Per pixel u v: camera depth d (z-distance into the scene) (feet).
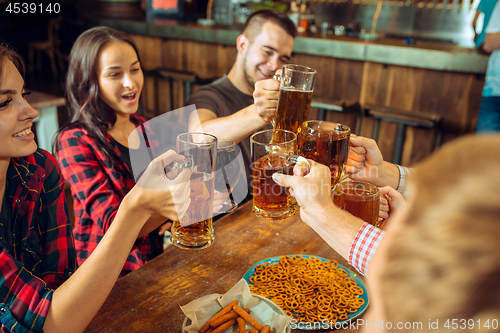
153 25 13.14
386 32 15.34
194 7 16.22
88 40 4.43
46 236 3.34
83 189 4.25
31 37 16.63
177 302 2.82
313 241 3.68
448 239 0.80
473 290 0.77
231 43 11.72
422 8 14.51
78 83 4.57
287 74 2.89
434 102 9.68
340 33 12.99
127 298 2.84
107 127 4.48
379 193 2.84
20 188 3.03
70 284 2.43
